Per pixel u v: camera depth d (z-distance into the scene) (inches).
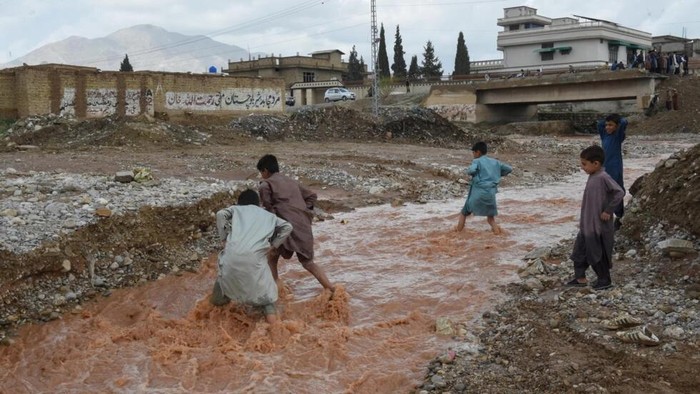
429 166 775.7
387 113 1277.1
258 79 1552.7
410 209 526.0
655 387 193.5
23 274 290.8
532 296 289.9
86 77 1188.5
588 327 241.1
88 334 262.8
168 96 1348.4
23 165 640.4
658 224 329.4
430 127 1242.6
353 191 603.2
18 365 237.5
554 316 257.3
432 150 1040.2
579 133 1879.9
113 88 1237.7
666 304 255.1
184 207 396.2
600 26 2719.0
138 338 258.5
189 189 453.4
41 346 253.1
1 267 285.1
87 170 609.6
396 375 220.2
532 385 204.2
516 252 373.4
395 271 344.2
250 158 788.0
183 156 789.9
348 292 309.7
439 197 591.8
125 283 322.0
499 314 272.4
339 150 973.8
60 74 1145.4
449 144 1190.3
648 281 281.6
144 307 295.3
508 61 2997.0
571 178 749.3
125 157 754.2
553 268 327.0
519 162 872.9
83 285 309.9
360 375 221.6
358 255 379.9
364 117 1230.3
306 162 753.6
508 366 220.7
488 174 413.7
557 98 1918.1
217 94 1459.2
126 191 435.5
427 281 324.2
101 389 216.1
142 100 1290.6
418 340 249.9
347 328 259.1
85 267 319.9
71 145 900.6
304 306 287.3
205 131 1060.5
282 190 292.4
